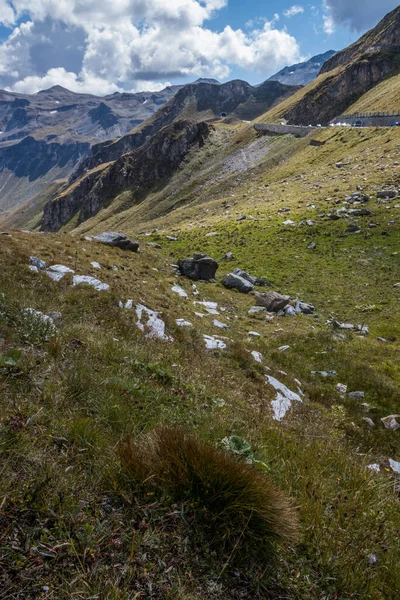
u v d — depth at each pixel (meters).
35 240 21.27
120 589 2.45
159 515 3.17
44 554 2.49
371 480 5.23
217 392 8.20
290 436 6.62
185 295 23.50
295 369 15.78
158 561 2.76
